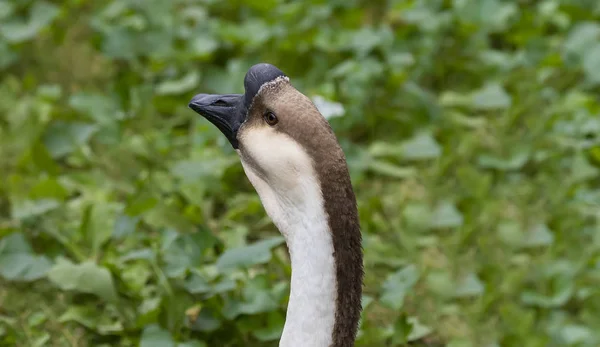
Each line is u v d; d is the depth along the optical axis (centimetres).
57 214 1110
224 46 1441
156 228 1098
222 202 1181
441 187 1230
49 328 988
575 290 1089
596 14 1514
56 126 1255
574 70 1416
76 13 1549
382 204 1191
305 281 673
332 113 1123
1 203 1169
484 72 1423
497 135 1311
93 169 1241
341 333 677
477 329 1039
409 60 1392
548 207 1215
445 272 1087
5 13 1467
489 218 1183
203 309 952
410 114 1327
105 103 1300
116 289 987
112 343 966
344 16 1498
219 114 727
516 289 1082
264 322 949
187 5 1549
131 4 1495
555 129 1305
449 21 1488
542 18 1520
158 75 1390
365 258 1081
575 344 1016
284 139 674
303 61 1414
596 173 1236
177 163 1177
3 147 1259
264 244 945
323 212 664
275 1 1488
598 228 1156
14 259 1006
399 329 962
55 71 1441
